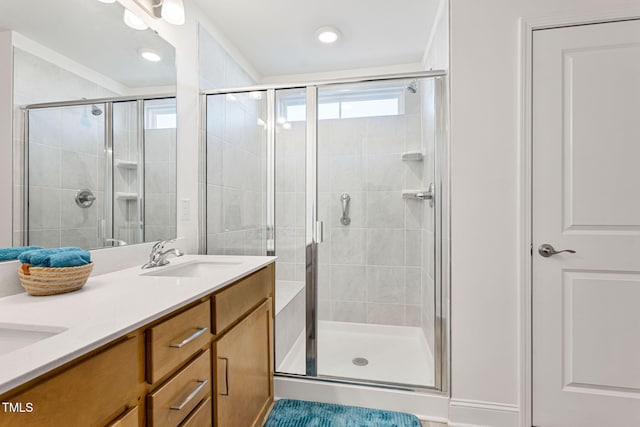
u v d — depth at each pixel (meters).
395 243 2.40
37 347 0.56
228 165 2.01
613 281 1.43
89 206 1.21
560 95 1.46
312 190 1.92
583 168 1.45
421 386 1.66
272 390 1.65
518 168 1.49
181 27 1.73
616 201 1.42
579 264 1.46
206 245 1.92
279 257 2.02
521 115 1.48
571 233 1.46
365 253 2.45
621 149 1.41
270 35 2.20
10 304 0.83
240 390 1.25
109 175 1.30
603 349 1.44
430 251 1.90
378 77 1.77
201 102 1.92
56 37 1.08
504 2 1.49
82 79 1.18
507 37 1.49
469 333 1.54
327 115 2.45
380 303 2.42
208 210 1.94
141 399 0.74
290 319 1.91
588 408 1.46
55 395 0.53
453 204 1.55
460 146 1.54
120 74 1.35
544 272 1.49
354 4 1.85
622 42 1.40
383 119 2.36
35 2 1.02
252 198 2.00
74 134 1.15
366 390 1.67
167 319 0.82
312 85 1.88
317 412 1.61
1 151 0.92
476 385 1.54
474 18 1.52
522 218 1.49
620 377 1.43
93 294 0.93
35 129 1.01
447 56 1.62
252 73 2.69
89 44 1.21
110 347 0.65
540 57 1.47
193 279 1.12
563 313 1.48
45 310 0.77
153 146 1.53
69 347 0.56
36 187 1.02
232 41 2.29
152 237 1.52
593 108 1.43
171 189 1.66
